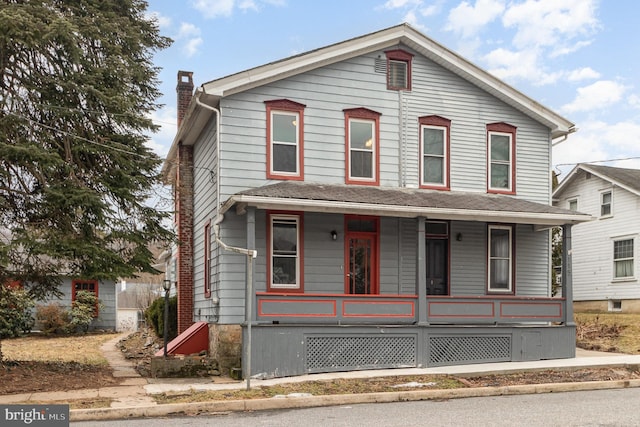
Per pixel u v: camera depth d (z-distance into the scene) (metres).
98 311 25.50
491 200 15.16
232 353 12.82
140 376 12.53
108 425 8.23
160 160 13.10
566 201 29.12
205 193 15.46
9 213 12.09
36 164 11.31
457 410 8.96
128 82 13.18
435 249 15.53
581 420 8.02
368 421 8.19
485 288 15.81
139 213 12.95
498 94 16.23
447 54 15.55
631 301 24.83
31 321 23.91
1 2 11.00
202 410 9.24
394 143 15.16
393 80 15.36
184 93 18.31
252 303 12.20
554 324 15.65
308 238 14.16
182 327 16.89
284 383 11.20
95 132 12.62
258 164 13.84
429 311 13.51
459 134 15.88
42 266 12.83
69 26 11.14
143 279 41.31
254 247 12.37
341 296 12.85
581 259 27.73
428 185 15.36
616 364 12.95
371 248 14.84
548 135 16.89
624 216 25.45
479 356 13.71
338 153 14.59
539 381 11.41
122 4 13.50
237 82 13.58
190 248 17.17
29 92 11.84
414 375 11.90
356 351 12.73
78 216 11.79
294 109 14.28
